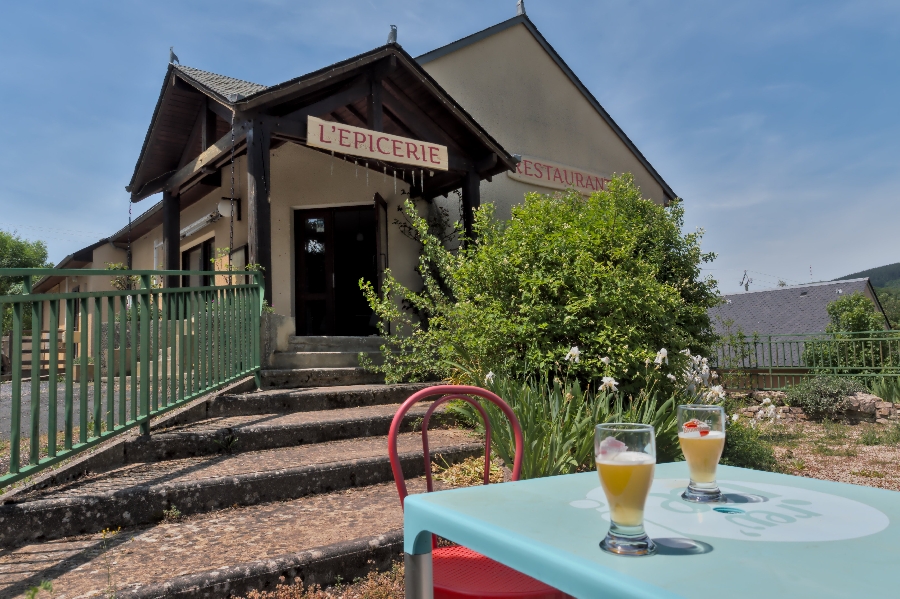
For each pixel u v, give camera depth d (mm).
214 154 7844
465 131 8828
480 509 1397
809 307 26594
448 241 10312
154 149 9617
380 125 7859
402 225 9953
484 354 5461
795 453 7535
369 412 5488
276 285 9742
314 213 10211
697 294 9648
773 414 6746
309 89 7266
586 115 13484
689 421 1515
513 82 12211
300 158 9953
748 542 1134
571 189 8828
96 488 3521
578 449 4102
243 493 3756
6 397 8273
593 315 5207
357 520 3465
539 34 12688
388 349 6664
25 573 2764
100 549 3055
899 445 8133
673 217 9938
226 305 5465
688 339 7848
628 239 6301
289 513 3609
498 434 4105
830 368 12727
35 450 3369
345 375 6531
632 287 5332
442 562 2078
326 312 10086
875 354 12531
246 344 5809
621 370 4953
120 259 16359
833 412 10562
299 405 5527
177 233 10094
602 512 1369
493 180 11469
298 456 4355
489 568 2014
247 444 4559
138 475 3834
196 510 3607
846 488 1619
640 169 14586
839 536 1170
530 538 1165
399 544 3168
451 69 11305
